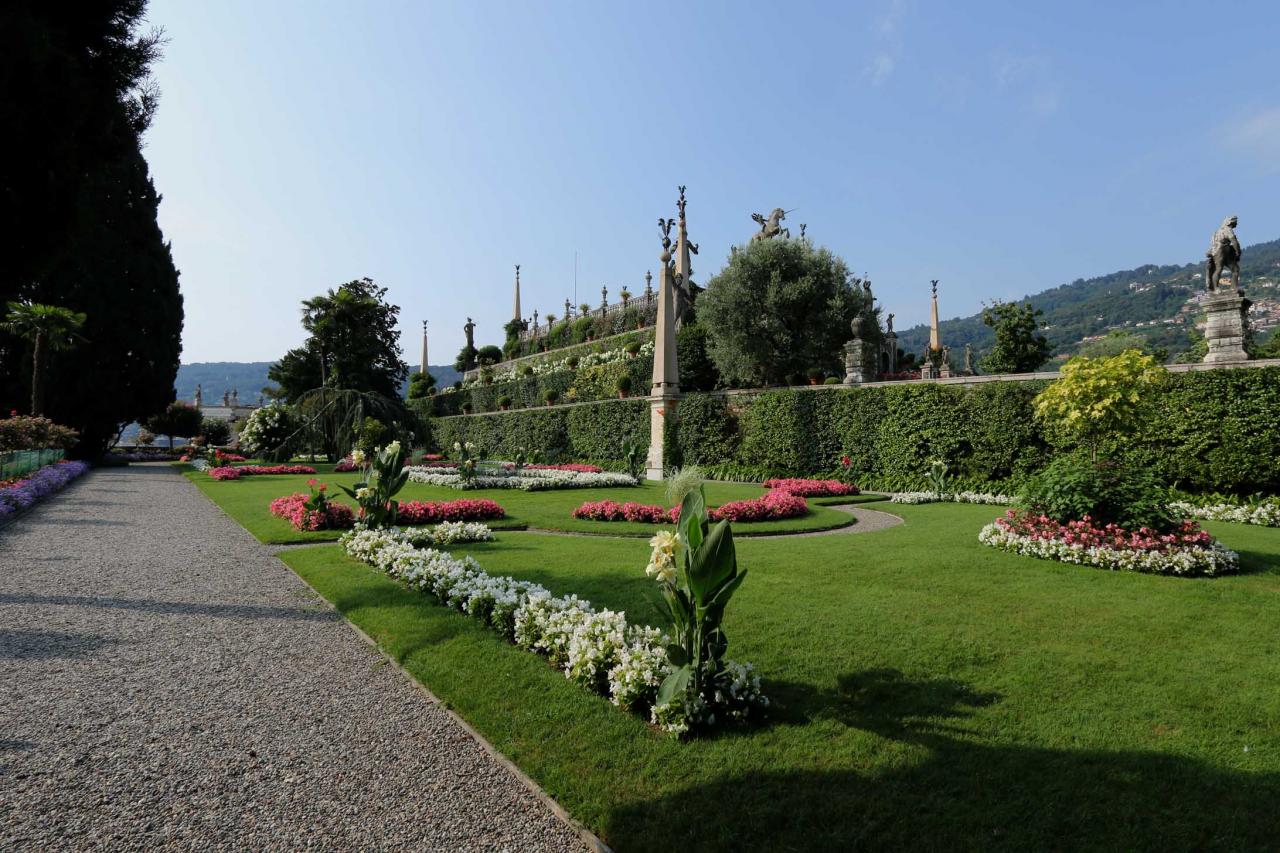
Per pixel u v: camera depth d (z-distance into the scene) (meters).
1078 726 3.21
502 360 55.81
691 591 3.29
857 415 19.34
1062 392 8.80
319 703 3.83
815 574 6.52
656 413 22.25
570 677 3.91
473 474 18.05
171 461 38.50
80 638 4.95
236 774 3.03
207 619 5.48
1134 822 2.45
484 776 3.03
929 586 5.96
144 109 7.74
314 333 43.31
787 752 3.02
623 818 2.61
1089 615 5.01
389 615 5.30
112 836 2.54
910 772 2.82
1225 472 12.40
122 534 9.87
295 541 9.14
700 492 3.46
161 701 3.84
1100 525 7.32
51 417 29.36
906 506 13.70
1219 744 3.02
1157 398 13.20
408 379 53.47
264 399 57.75
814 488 15.99
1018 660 4.09
